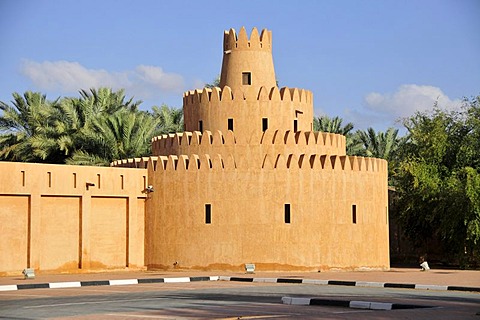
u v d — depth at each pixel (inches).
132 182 1503.4
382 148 2667.3
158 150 1598.2
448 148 1930.4
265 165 1460.4
